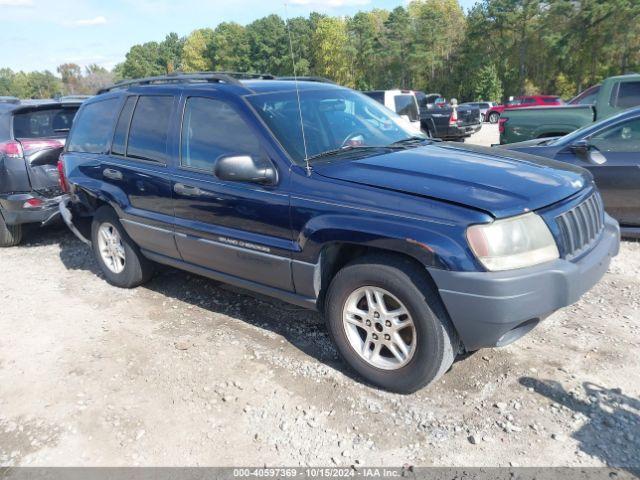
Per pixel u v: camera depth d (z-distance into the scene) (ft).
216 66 316.19
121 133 15.79
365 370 10.78
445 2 261.65
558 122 30.37
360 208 10.17
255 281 12.64
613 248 11.55
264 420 10.02
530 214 9.51
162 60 402.52
